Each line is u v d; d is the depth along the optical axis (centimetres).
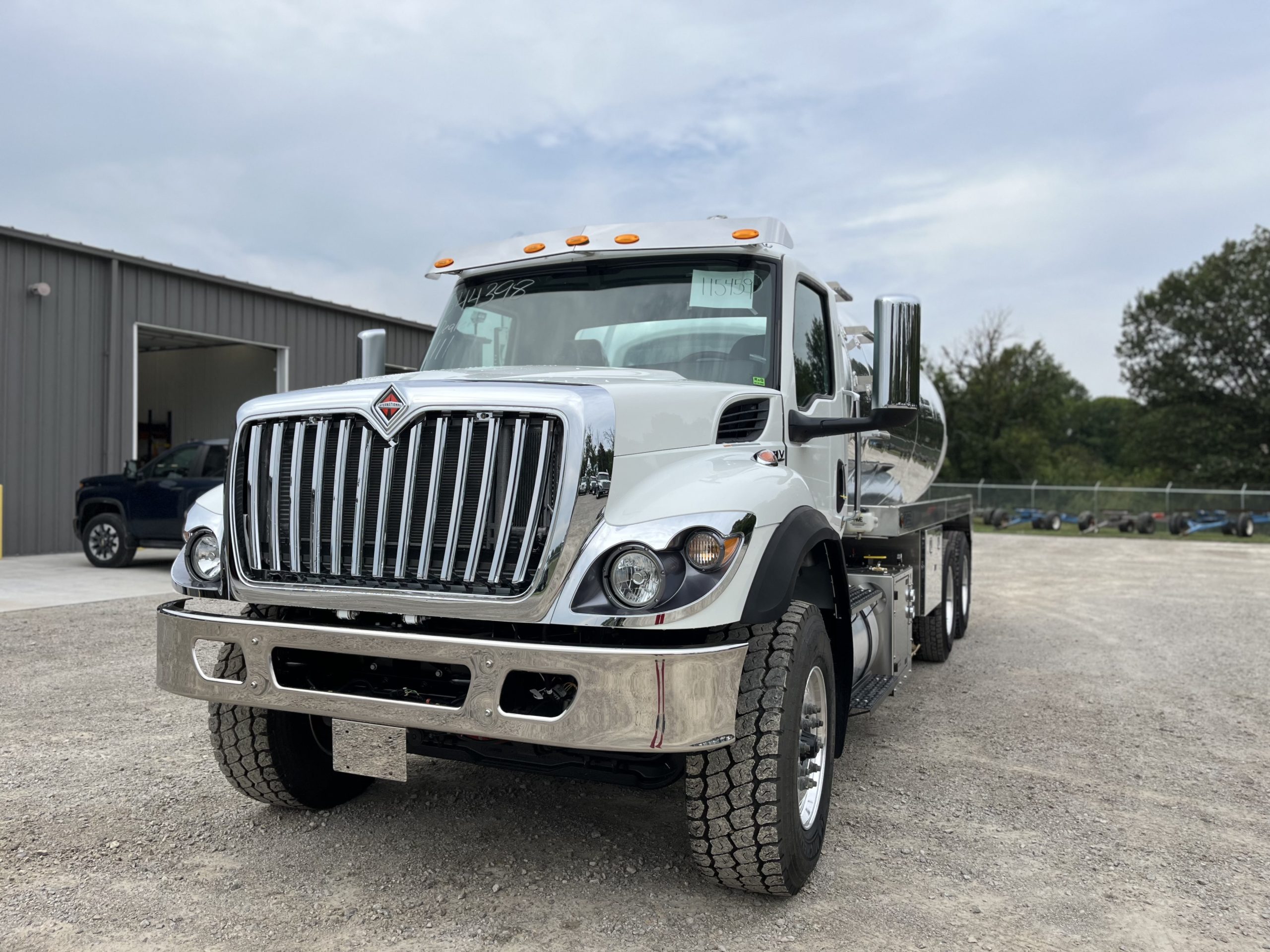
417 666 320
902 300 360
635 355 421
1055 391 5831
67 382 1598
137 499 1312
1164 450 5334
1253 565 1791
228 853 354
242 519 318
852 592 481
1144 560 1914
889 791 441
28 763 457
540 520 279
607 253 433
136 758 467
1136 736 541
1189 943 295
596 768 324
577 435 278
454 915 306
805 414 427
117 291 1662
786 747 304
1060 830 393
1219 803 430
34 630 824
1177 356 5309
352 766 333
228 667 354
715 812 303
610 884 331
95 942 284
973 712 596
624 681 267
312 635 301
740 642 292
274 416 313
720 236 415
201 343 2105
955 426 5706
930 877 344
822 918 309
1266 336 5056
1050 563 1833
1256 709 610
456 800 415
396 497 295
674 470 308
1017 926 305
